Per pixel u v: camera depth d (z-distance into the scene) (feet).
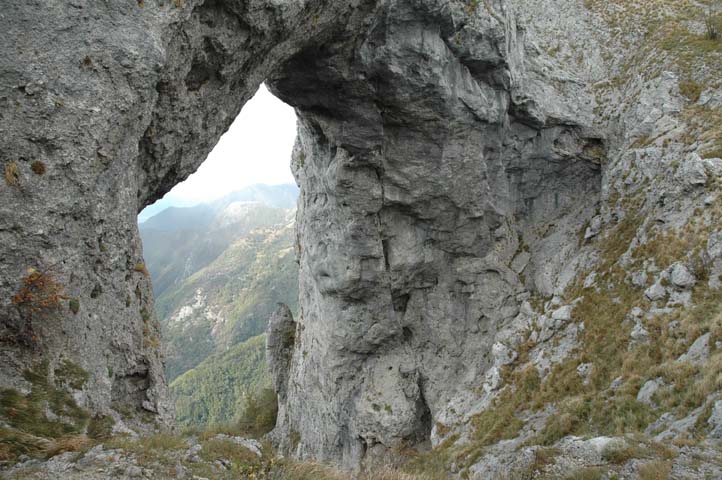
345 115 98.07
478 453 84.79
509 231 120.47
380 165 106.83
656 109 108.78
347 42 81.46
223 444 41.14
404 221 115.96
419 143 105.40
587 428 72.84
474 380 113.80
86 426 39.32
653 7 133.80
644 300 85.61
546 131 117.29
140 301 52.24
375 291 118.62
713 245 79.87
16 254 38.22
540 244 118.93
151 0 45.21
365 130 100.27
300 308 153.69
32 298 38.68
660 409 64.54
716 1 125.90
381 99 96.63
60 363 40.68
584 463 52.75
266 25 58.80
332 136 102.53
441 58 95.35
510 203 120.98
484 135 110.01
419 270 118.83
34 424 36.47
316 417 135.03
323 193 118.21
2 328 38.01
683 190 91.15
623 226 102.83
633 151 106.63
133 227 49.52
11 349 38.47
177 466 35.63
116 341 47.01
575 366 88.33
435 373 120.47
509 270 117.80
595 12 139.33
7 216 37.76
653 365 74.49
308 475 40.60
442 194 111.14
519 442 80.69
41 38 39.09
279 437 156.15
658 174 99.91
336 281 118.21
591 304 96.17
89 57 40.98
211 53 56.29
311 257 124.36
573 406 78.38
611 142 115.24
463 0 94.68
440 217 114.73
